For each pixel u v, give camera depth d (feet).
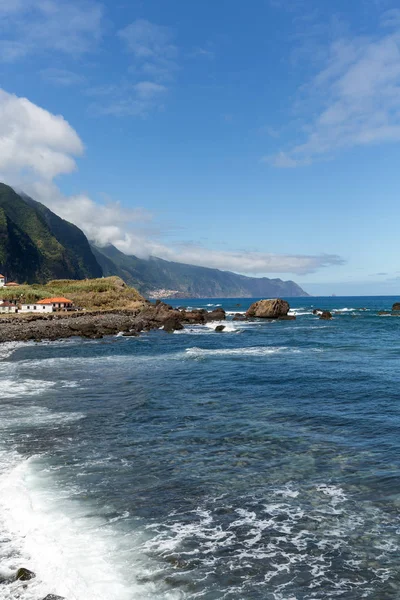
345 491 41.88
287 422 65.62
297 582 28.73
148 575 29.04
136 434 60.23
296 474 46.11
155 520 36.47
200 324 313.94
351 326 287.07
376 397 81.25
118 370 116.67
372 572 29.81
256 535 34.30
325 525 35.76
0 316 313.53
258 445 55.42
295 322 330.34
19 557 30.27
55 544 32.17
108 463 49.37
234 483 43.98
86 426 64.08
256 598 27.09
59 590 26.63
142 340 206.39
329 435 59.06
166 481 44.42
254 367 119.44
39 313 346.33
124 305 452.35
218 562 30.71
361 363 126.41
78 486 43.09
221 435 59.62
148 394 85.81
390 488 42.16
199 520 36.58
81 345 184.75
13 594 26.14
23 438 58.59
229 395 84.69
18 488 41.96
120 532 34.40
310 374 106.93
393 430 60.59
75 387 93.71
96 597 26.48
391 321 331.36
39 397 83.92
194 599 26.81
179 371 114.01
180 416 69.46
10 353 157.79
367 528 35.19
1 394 86.84
